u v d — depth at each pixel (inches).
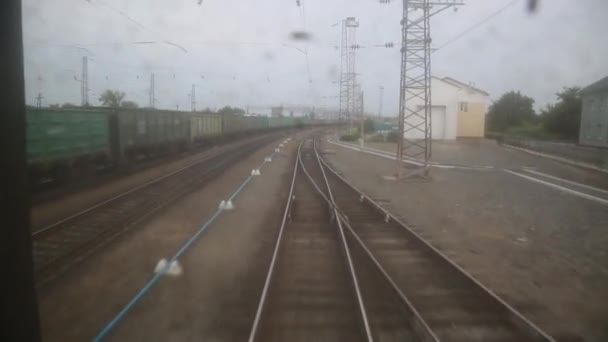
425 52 705.0
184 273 271.1
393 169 922.7
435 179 764.0
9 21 111.7
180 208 464.8
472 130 1690.5
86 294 236.8
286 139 1987.0
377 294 243.8
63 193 525.7
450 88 1678.2
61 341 187.2
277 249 306.3
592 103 1341.0
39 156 507.2
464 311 224.1
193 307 221.1
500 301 221.5
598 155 1029.8
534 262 309.0
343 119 2736.2
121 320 205.9
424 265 298.4
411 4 682.2
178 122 1040.8
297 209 481.7
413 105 1711.4
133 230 370.0
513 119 2113.7
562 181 730.8
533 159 1101.1
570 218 455.8
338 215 444.5
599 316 220.8
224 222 409.4
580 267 298.7
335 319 211.9
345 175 816.9
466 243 357.1
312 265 292.7
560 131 1715.1
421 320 194.4
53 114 536.1
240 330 197.8
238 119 1734.7
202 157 1017.5
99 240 333.7
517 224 427.8
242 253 314.5
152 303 225.6
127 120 757.3
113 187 576.1
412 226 413.7
